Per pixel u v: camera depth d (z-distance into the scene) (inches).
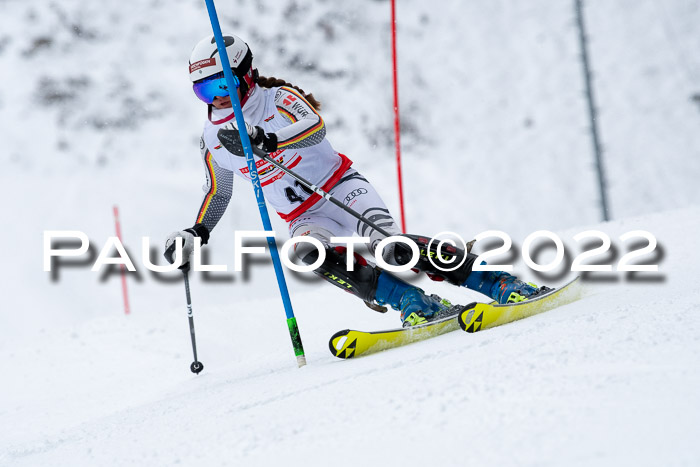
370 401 288.4
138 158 2100.1
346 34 2532.0
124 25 2432.3
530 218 2105.1
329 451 239.9
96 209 1772.9
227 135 450.9
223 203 520.7
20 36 2357.3
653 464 179.2
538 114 2384.4
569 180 2190.0
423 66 2511.1
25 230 1673.2
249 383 426.6
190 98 2290.8
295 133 457.1
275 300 868.6
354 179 507.5
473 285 480.7
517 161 2263.8
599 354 280.7
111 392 629.6
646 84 2426.2
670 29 2559.1
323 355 498.3
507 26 2623.0
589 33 2576.3
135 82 2301.9
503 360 303.7
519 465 193.8
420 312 459.5
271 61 2416.3
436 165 2258.9
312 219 501.0
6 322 1379.2
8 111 2177.7
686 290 438.6
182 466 265.4
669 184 2160.4
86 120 2180.1
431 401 266.5
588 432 204.5
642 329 309.3
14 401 663.8
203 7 2507.4
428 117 2384.4
